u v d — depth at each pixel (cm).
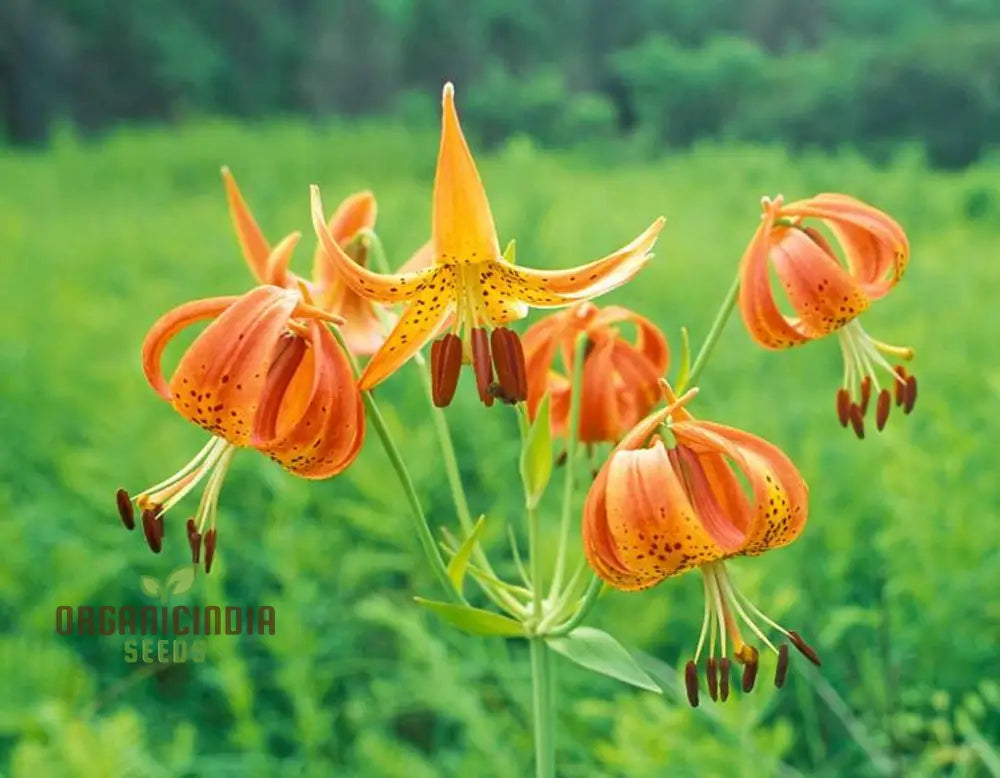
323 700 114
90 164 596
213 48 1063
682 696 92
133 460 130
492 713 109
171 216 358
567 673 102
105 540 124
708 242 274
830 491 118
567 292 68
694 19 1408
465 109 995
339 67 1132
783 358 176
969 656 100
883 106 838
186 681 116
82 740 88
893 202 420
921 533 100
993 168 490
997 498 111
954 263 244
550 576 103
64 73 987
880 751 96
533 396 77
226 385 66
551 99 991
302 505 122
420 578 116
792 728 100
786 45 1448
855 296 72
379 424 70
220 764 100
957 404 144
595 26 1377
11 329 193
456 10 1219
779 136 873
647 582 67
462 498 75
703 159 562
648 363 77
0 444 156
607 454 80
